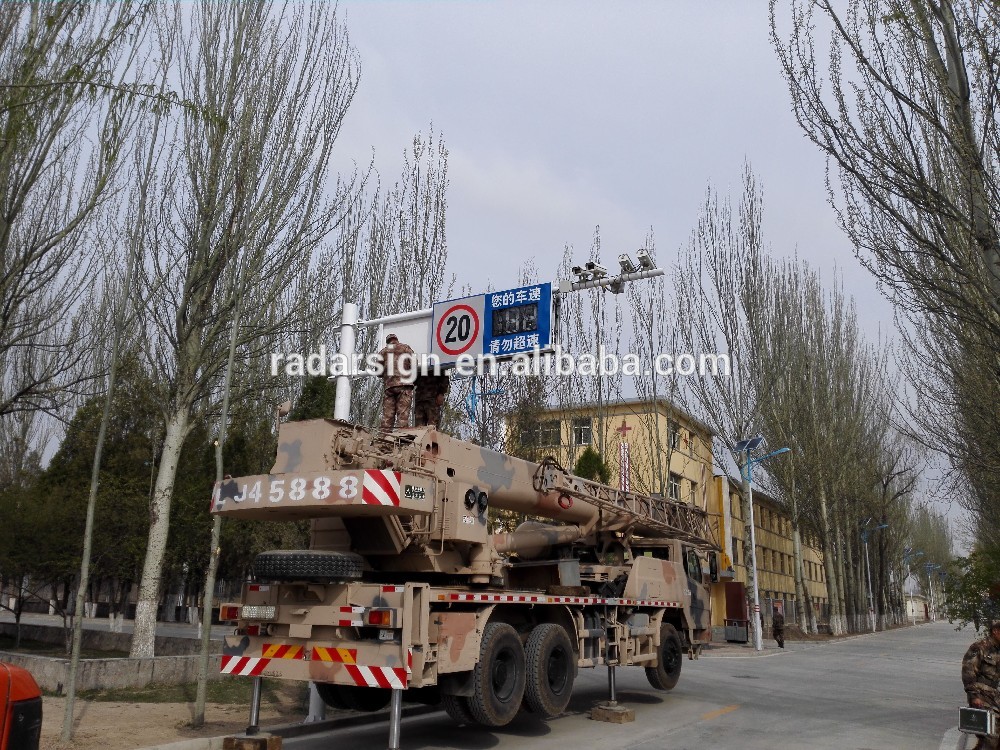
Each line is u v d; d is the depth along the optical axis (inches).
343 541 362.3
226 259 569.6
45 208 514.9
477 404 770.2
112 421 1066.1
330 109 625.0
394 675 301.9
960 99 363.9
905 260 390.0
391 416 402.3
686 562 568.7
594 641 440.5
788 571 2383.1
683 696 544.1
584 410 1043.9
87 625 1194.6
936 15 371.9
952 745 373.1
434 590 322.0
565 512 474.0
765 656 983.6
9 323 574.6
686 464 1491.1
